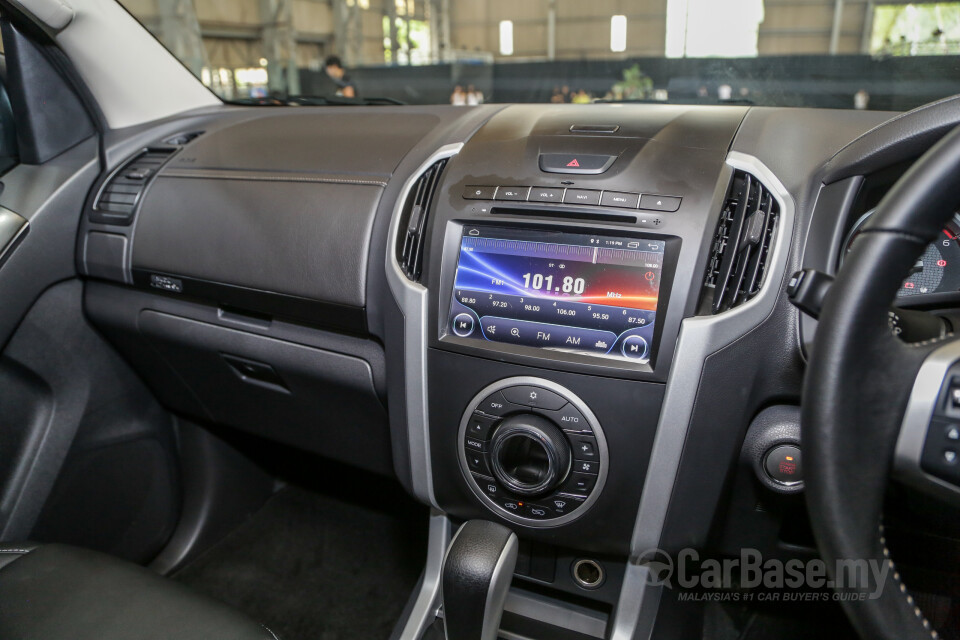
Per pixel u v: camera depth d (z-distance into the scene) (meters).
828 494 0.44
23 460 1.13
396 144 0.97
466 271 0.78
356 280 0.88
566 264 0.74
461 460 0.80
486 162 0.82
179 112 1.34
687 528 0.76
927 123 0.60
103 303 1.15
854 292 0.41
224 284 0.99
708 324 0.68
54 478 1.16
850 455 0.43
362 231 0.88
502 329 0.76
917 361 0.44
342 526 1.49
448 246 0.78
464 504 0.84
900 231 0.40
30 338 1.11
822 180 0.71
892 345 0.43
